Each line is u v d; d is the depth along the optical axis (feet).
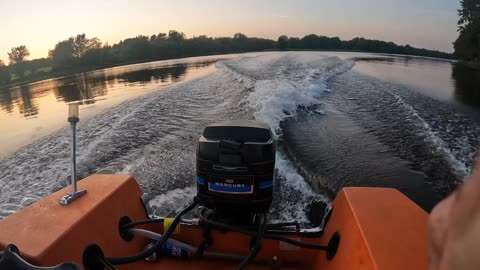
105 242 4.96
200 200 6.20
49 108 33.78
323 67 41.22
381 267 3.41
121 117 25.39
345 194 5.20
